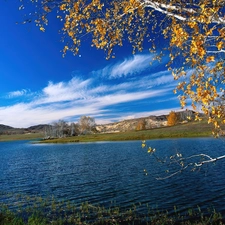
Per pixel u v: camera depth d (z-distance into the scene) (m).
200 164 7.13
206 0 5.60
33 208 18.56
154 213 16.45
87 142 124.12
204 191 20.86
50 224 15.20
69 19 7.31
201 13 5.34
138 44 8.54
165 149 56.94
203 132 98.94
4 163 51.31
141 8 7.00
